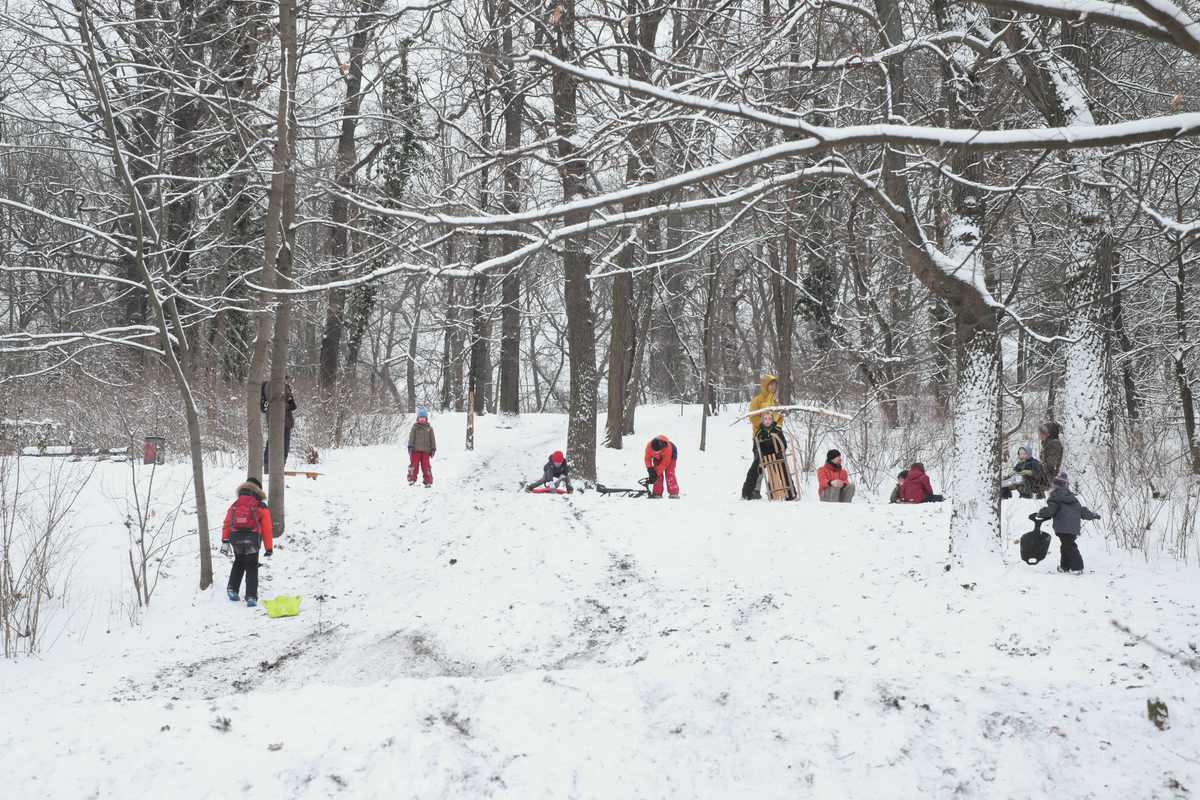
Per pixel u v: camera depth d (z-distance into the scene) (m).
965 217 9.76
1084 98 10.12
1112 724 5.88
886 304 24.81
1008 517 11.45
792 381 27.97
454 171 11.06
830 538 12.05
